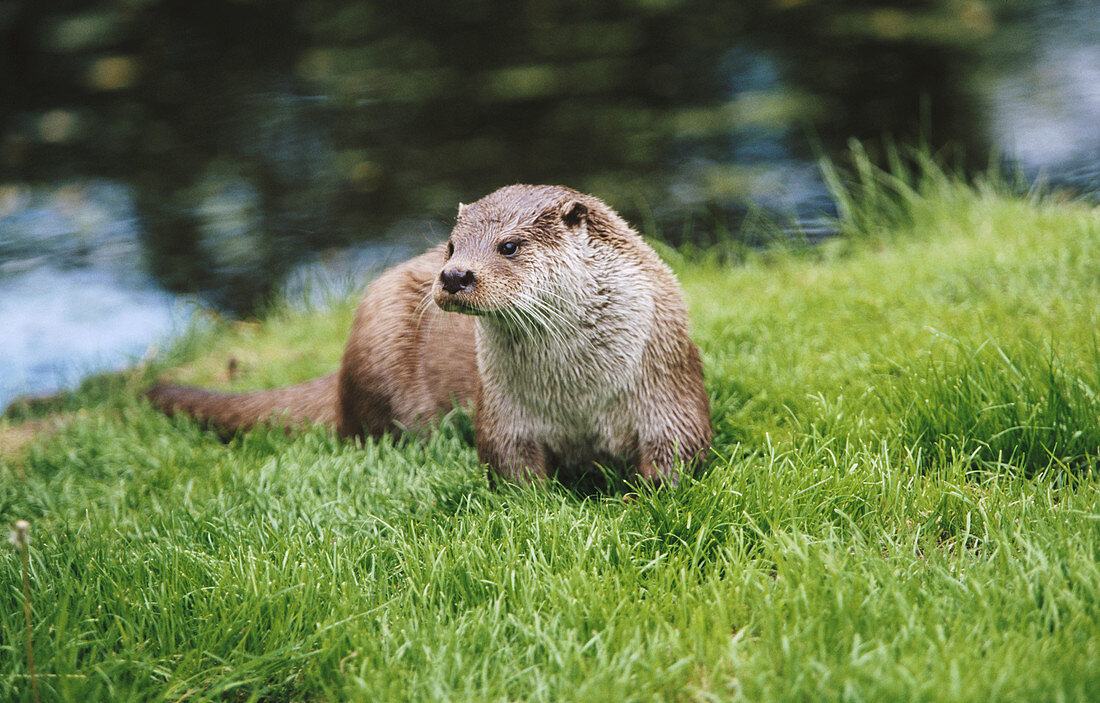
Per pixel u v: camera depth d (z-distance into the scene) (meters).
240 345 7.85
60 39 17.88
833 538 3.41
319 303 8.83
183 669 3.08
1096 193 8.87
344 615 3.26
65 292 9.78
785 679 2.75
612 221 4.15
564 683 2.83
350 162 12.75
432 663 2.99
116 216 11.82
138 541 3.98
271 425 5.28
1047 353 4.40
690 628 3.04
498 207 4.05
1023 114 12.15
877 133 12.05
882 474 3.79
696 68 15.10
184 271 10.17
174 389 5.69
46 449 5.51
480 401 4.26
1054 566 3.05
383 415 4.94
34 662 3.05
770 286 6.62
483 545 3.55
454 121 13.98
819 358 5.07
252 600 3.29
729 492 3.67
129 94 16.17
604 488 4.36
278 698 3.08
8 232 11.56
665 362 4.09
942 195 8.07
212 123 14.77
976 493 3.76
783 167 11.24
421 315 4.86
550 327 3.96
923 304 5.53
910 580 3.12
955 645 2.78
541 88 14.84
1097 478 3.77
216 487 4.49
